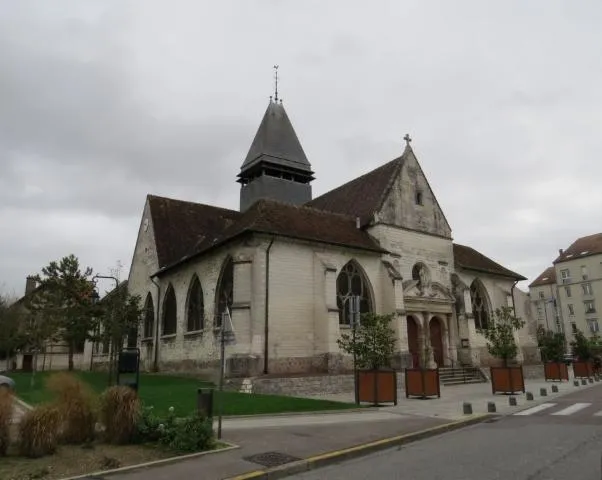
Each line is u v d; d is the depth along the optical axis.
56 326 30.58
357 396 15.79
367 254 24.92
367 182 30.41
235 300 20.89
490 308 31.86
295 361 21.17
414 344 26.05
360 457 8.82
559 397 17.86
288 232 22.12
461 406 15.27
